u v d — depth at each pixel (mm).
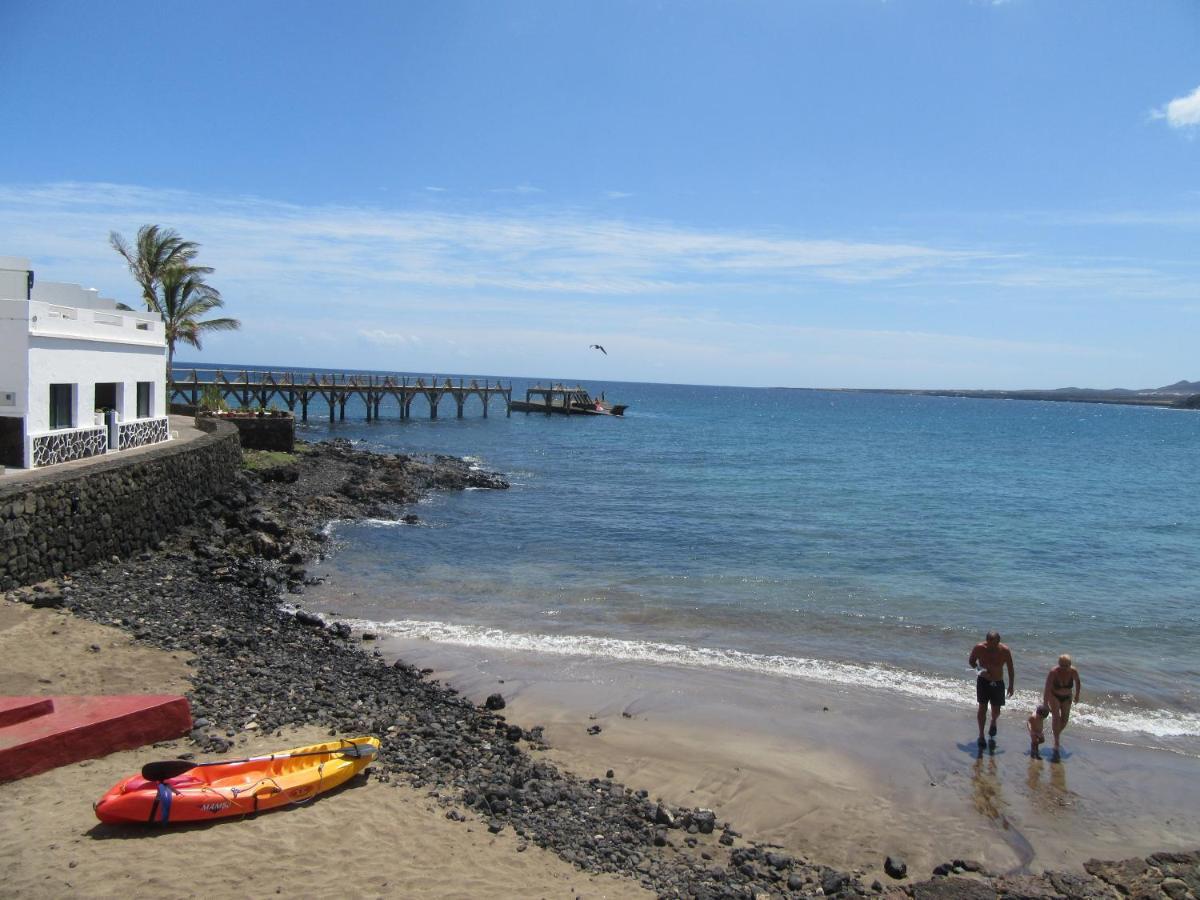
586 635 16453
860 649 16219
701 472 47375
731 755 11203
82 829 7297
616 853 8281
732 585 20984
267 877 6922
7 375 18250
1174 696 14180
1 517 13680
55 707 9023
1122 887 8422
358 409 97812
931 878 8547
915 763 11273
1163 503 40000
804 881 8305
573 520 30062
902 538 28328
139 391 25328
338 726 10367
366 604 18203
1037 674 15094
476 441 61781
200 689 10781
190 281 43406
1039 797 10445
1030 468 56938
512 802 8984
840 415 141375
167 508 20734
